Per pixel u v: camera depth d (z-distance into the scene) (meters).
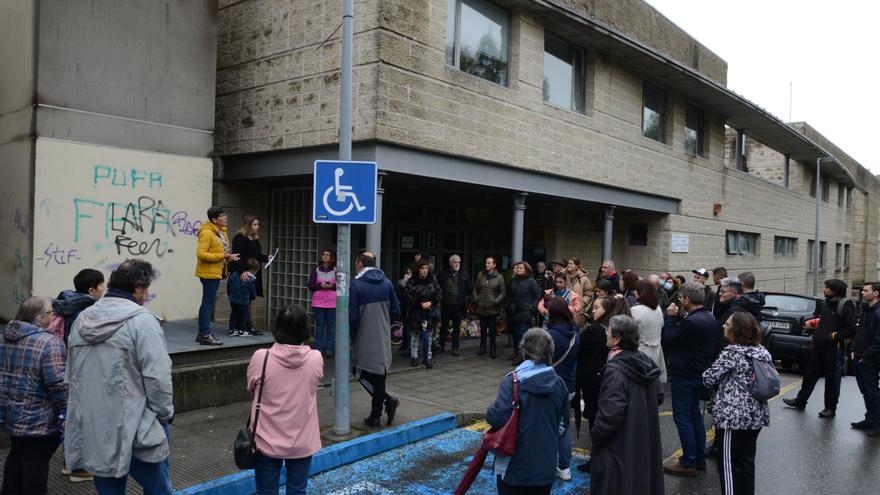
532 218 15.60
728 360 4.91
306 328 4.25
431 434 6.97
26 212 8.22
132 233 9.09
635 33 14.48
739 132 21.23
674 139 16.27
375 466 5.98
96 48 8.71
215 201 11.09
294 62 9.95
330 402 7.69
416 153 9.38
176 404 6.91
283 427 4.12
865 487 5.74
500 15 11.05
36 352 4.28
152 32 9.30
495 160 10.61
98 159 8.70
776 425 7.99
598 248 16.86
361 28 8.88
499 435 3.97
